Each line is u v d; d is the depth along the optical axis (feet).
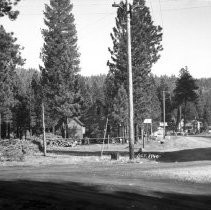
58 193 51.42
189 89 401.70
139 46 222.89
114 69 226.99
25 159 115.24
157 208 42.11
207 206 43.21
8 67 173.99
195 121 545.03
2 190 54.29
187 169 77.36
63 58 248.32
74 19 257.75
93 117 310.04
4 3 105.70
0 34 131.64
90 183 59.31
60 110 243.60
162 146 188.96
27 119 271.28
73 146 208.33
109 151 159.94
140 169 78.79
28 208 43.27
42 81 253.03
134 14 222.69
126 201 45.73
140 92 222.07
